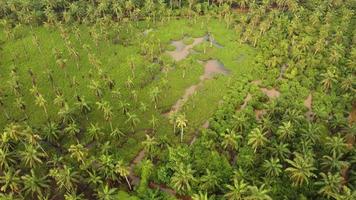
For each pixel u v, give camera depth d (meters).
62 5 173.25
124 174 90.25
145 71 139.38
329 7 171.00
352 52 134.75
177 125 107.88
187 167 91.38
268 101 125.69
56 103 116.50
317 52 144.12
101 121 116.88
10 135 97.38
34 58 146.00
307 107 123.88
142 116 119.31
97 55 147.88
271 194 91.25
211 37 161.62
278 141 101.94
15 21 167.25
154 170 100.50
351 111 122.50
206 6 175.62
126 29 164.25
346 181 97.12
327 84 125.50
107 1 170.38
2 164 92.19
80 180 95.62
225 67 143.12
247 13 175.12
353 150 98.88
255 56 148.12
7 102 123.88
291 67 137.62
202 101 125.50
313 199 92.50
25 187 88.00
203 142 105.94
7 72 137.88
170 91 130.38
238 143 105.19
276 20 160.50
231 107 121.12
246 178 92.62
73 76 136.38
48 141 108.38
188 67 142.12
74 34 159.62
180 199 95.38
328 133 111.31
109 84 127.38
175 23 170.25
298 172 88.31
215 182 91.38
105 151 98.44
